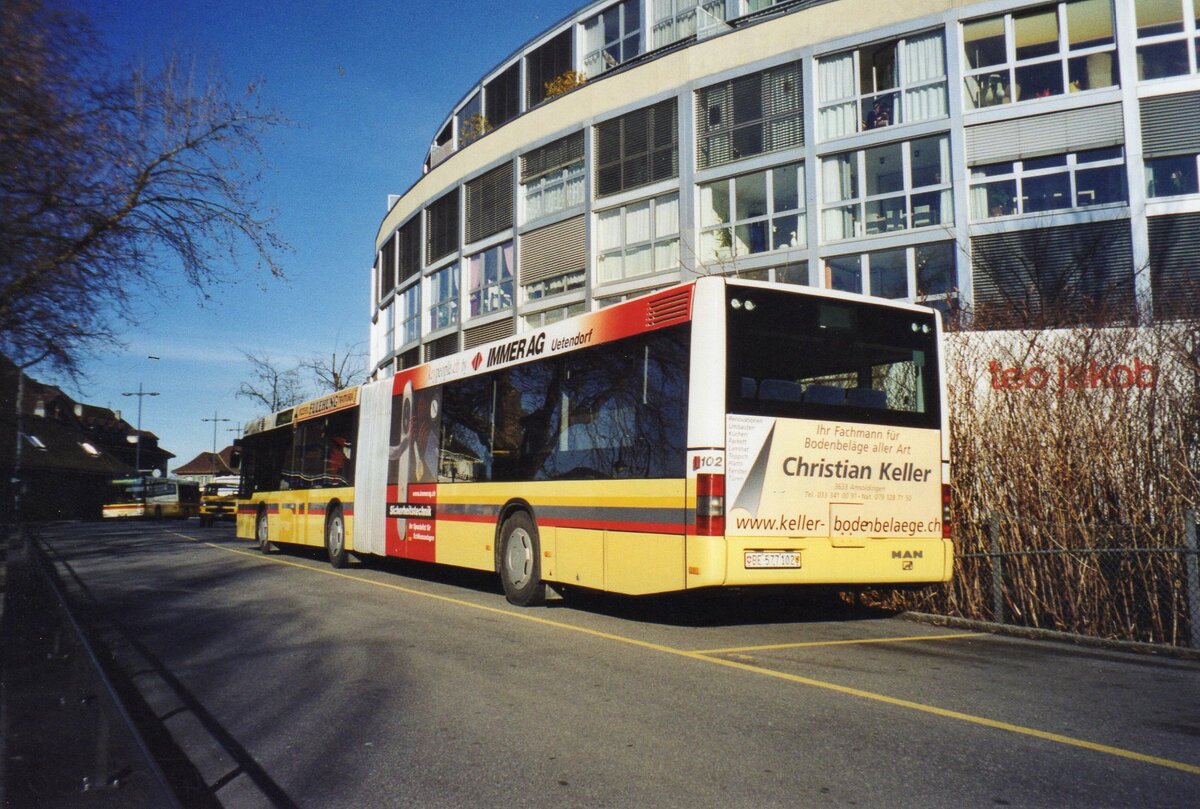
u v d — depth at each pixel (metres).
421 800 4.21
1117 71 20.17
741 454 8.05
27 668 5.54
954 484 9.84
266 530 20.03
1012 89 21.09
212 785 4.52
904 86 22.25
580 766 4.63
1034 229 20.44
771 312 8.38
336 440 16.58
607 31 30.52
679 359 8.34
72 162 11.24
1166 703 5.84
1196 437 8.59
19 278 12.35
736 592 8.30
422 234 36.16
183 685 6.73
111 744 4.13
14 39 9.67
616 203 27.02
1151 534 8.30
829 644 8.11
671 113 25.89
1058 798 4.10
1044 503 9.16
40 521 54.34
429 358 35.62
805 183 23.25
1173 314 9.30
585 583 9.39
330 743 5.16
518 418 10.91
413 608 10.46
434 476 12.82
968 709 5.68
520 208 30.41
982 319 10.55
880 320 8.93
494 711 5.71
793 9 24.70
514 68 34.03
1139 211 19.56
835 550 8.38
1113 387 9.10
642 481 8.63
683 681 6.50
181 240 13.76
